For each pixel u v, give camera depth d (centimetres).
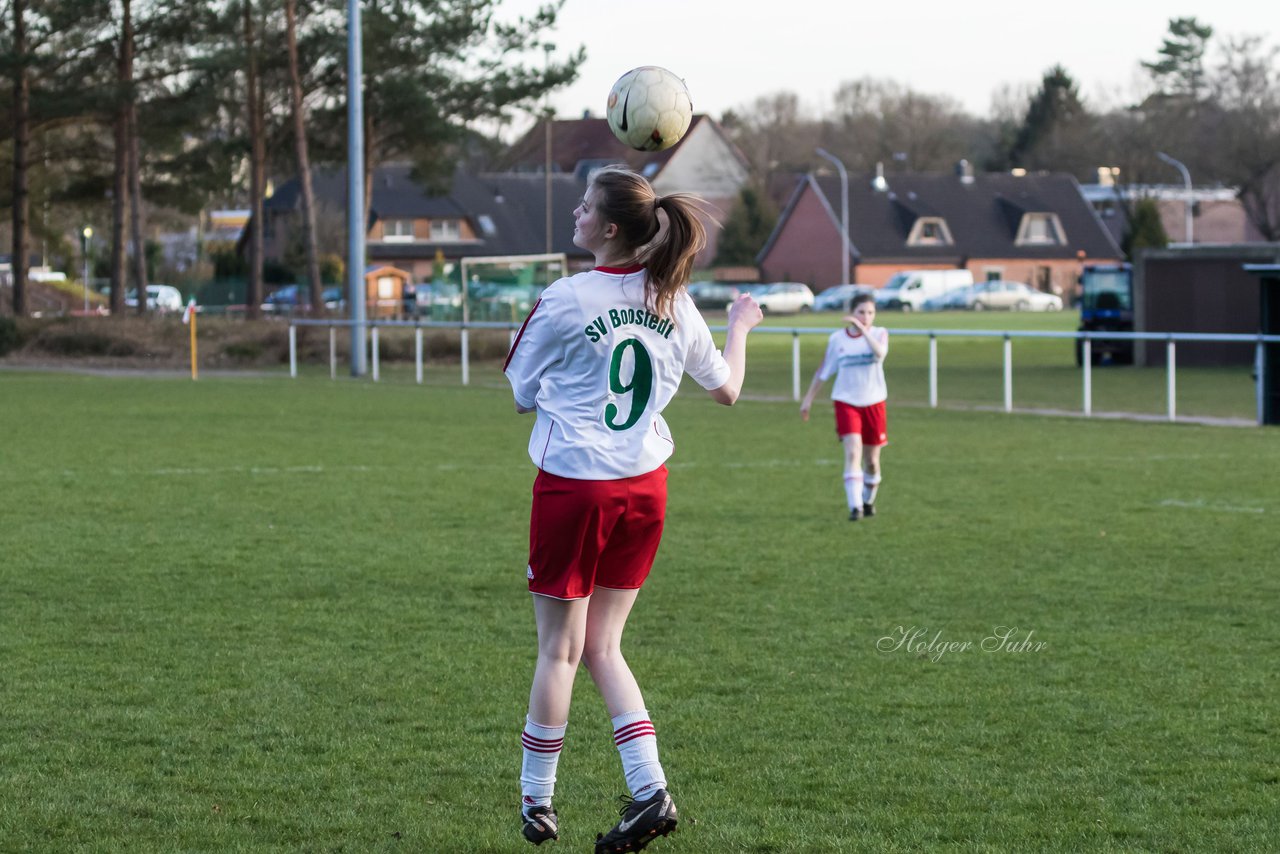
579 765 972
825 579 1630
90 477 2495
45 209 9975
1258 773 947
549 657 789
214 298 11319
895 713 1090
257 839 823
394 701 1116
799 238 17488
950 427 3553
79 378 5572
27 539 1853
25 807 871
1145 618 1427
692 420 3769
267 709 1091
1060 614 1444
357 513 2106
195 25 7644
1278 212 12975
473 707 1100
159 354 6700
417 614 1434
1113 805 885
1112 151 15362
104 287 13612
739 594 1545
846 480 2069
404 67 7900
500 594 1536
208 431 3372
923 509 2178
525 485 2431
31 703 1099
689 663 1241
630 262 776
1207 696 1137
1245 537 1917
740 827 847
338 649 1284
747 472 2652
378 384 5197
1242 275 5950
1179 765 964
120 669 1205
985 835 834
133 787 912
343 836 829
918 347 7819
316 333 6638
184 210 9012
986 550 1822
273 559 1731
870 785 923
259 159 8238
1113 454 2956
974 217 17575
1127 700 1126
